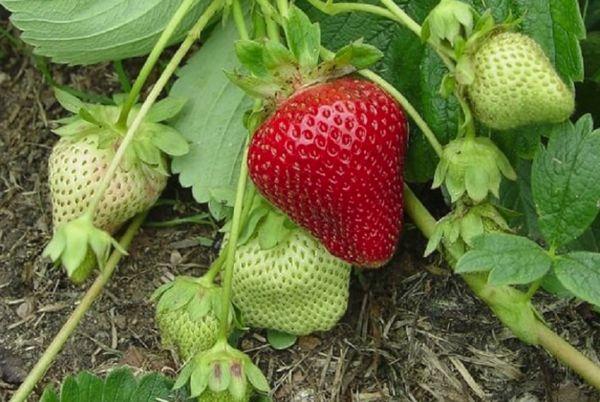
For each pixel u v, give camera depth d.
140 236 0.42
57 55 0.40
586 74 0.41
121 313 0.40
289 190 0.35
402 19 0.36
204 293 0.37
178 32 0.41
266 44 0.35
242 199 0.36
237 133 0.40
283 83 0.35
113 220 0.39
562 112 0.34
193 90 0.40
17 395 0.36
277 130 0.35
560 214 0.34
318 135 0.34
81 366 0.39
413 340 0.39
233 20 0.41
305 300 0.38
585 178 0.34
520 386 0.38
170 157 0.41
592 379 0.36
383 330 0.39
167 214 0.42
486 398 0.38
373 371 0.39
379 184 0.35
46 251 0.35
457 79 0.34
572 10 0.36
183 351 0.37
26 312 0.41
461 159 0.35
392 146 0.35
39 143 0.44
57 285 0.41
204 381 0.35
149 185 0.39
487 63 0.34
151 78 0.45
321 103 0.34
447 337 0.39
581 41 0.40
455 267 0.34
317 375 0.39
